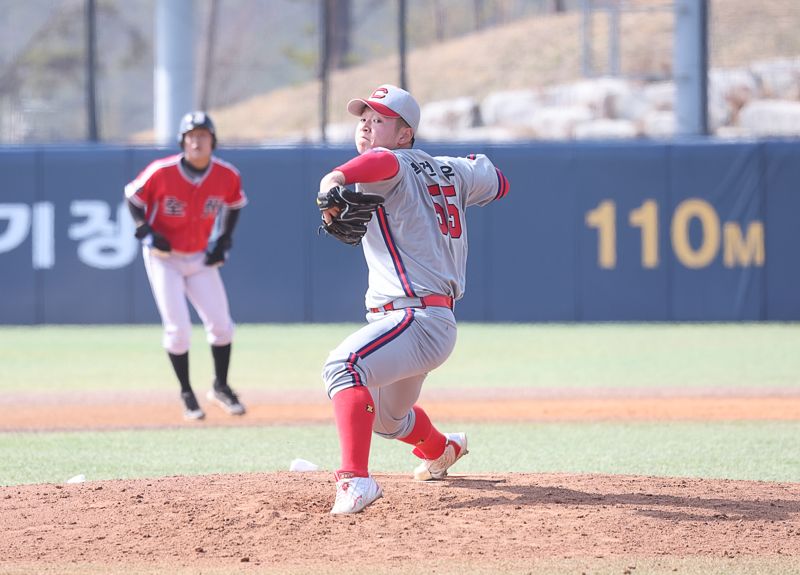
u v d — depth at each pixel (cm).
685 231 5591
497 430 2866
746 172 5556
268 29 15388
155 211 2900
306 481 1888
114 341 5097
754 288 5584
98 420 3045
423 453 1850
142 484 1880
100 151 5534
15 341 5103
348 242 1509
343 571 1375
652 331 5375
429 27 17162
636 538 1512
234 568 1395
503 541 1497
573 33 11300
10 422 3016
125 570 1397
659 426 2923
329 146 5566
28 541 1532
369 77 11506
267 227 5584
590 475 1953
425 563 1405
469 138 8706
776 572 1372
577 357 4491
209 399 3173
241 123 11269
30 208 5547
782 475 2231
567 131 8525
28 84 15425
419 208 1595
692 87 6141
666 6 6581
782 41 10338
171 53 6775
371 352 1571
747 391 3575
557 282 5612
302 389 3681
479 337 5172
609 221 5591
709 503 1717
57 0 16188
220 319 3031
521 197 5594
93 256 5572
